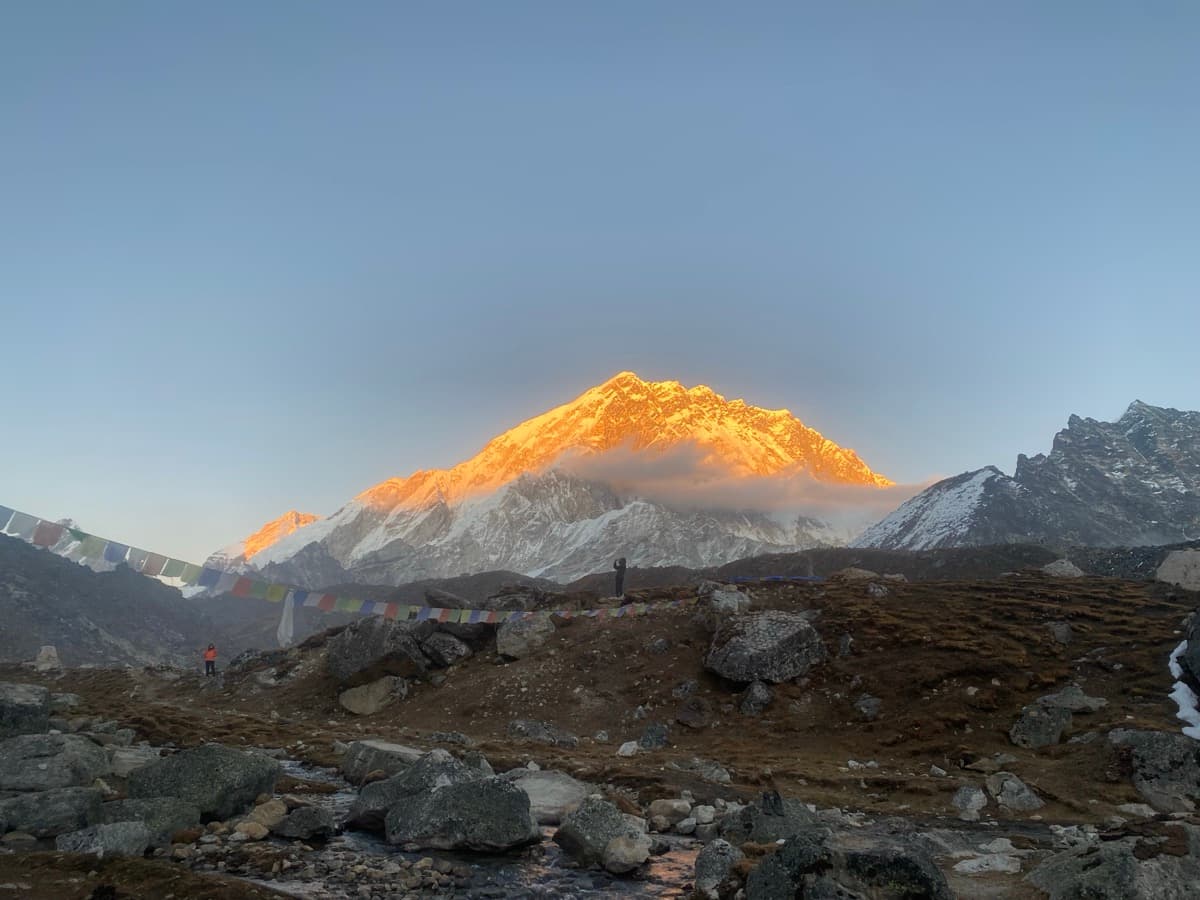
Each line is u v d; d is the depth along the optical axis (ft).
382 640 167.43
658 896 54.49
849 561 580.30
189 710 142.82
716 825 70.33
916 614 158.92
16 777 65.67
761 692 137.28
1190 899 48.32
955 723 117.08
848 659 144.77
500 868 59.16
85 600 556.92
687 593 193.16
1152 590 166.30
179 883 49.39
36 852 53.62
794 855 47.42
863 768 107.65
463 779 68.23
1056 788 90.79
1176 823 56.34
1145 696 116.88
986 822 79.77
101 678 192.75
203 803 65.31
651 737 127.34
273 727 123.85
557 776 85.40
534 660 162.50
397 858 60.18
